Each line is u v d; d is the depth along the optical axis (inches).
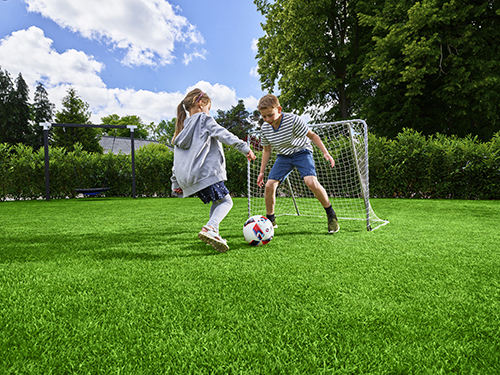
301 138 124.3
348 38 662.5
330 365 34.1
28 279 65.2
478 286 59.3
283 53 640.4
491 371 33.0
